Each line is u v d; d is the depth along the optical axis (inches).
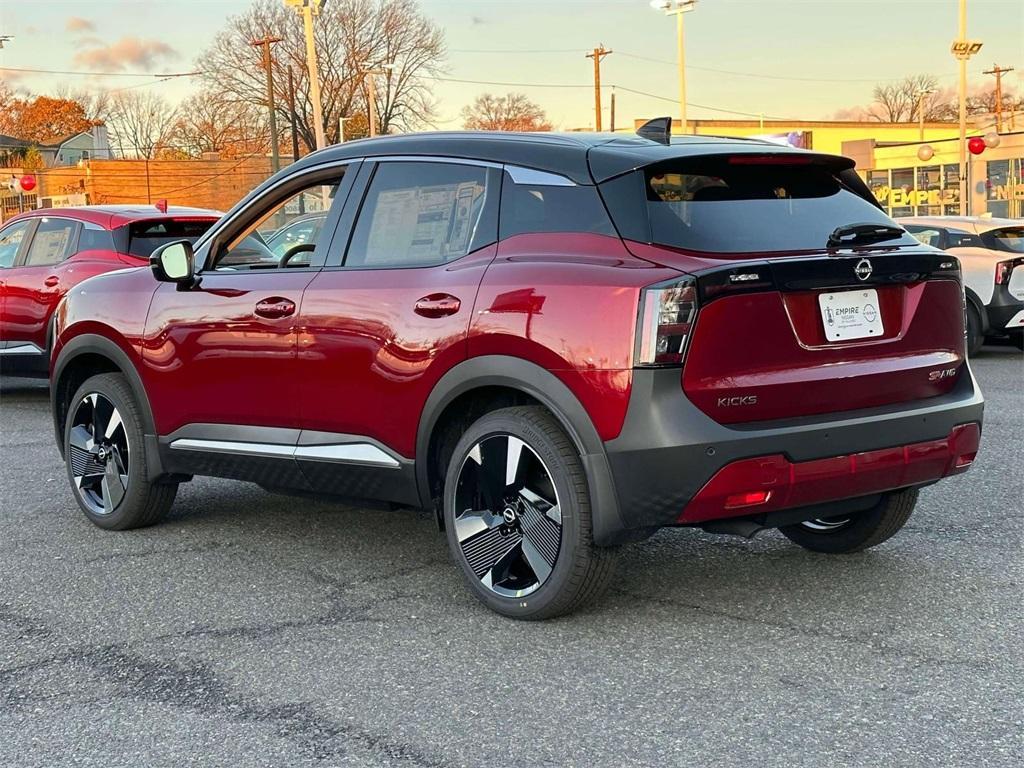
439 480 170.7
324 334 176.9
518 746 120.9
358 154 184.9
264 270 192.1
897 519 179.9
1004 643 148.0
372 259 177.2
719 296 140.6
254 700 135.0
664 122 169.2
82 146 3435.0
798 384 146.8
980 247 497.4
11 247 411.5
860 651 146.2
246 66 2578.7
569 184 156.5
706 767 115.1
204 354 195.6
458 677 140.3
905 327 158.1
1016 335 506.0
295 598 173.8
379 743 122.5
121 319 210.8
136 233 389.1
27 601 175.6
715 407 142.1
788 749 118.6
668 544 199.2
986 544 195.3
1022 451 278.7
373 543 205.3
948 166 1712.6
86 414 221.8
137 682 141.7
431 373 162.6
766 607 164.1
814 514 158.1
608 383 142.7
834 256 149.9
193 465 203.3
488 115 3398.1
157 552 202.2
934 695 131.6
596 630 155.8
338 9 2588.6
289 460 184.9
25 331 394.0
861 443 150.4
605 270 146.3
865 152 1840.6
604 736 122.8
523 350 151.2
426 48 2672.2
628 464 142.3
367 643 153.3
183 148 3043.8
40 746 124.4
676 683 136.9
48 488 261.4
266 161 2605.8
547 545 154.6
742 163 157.5
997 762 114.7
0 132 3479.3
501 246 161.0
